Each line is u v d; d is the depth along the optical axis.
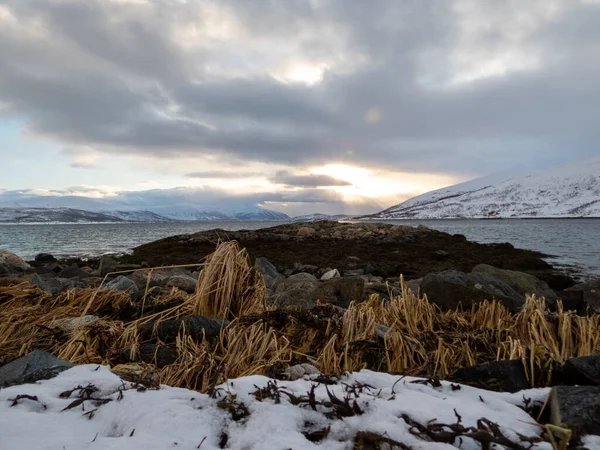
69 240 48.66
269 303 5.91
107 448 1.40
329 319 3.84
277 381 2.09
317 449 1.45
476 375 2.47
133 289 6.11
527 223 111.12
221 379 2.30
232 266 4.62
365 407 1.74
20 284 5.66
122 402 1.80
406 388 2.09
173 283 6.94
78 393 1.93
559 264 20.45
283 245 29.75
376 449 1.47
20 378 2.21
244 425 1.61
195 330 3.62
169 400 1.82
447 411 1.74
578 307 7.42
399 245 29.94
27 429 1.55
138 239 51.34
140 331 3.68
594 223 103.56
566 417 1.66
